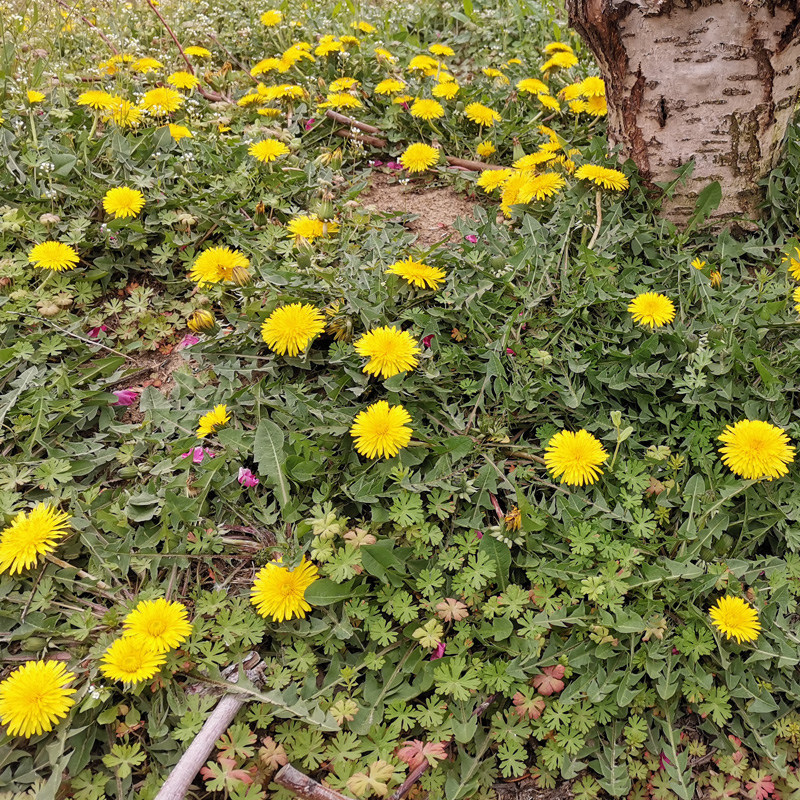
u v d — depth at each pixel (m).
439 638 1.78
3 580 1.85
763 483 2.07
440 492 2.02
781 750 1.86
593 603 1.91
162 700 1.73
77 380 2.36
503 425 2.24
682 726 1.90
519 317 2.41
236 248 2.88
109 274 2.78
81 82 3.68
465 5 4.70
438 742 1.73
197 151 3.12
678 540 1.99
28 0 4.41
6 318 2.48
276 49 4.41
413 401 2.22
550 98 3.54
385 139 3.60
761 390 2.21
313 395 2.25
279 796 1.65
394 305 2.42
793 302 2.40
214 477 2.04
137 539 1.98
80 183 2.94
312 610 1.90
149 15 4.66
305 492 2.07
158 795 1.54
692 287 2.48
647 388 2.25
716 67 2.48
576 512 1.99
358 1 4.88
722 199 2.71
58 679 1.63
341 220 2.88
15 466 2.07
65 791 1.64
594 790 1.77
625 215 2.81
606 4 2.52
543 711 1.83
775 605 1.91
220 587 1.95
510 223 2.91
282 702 1.70
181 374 2.41
